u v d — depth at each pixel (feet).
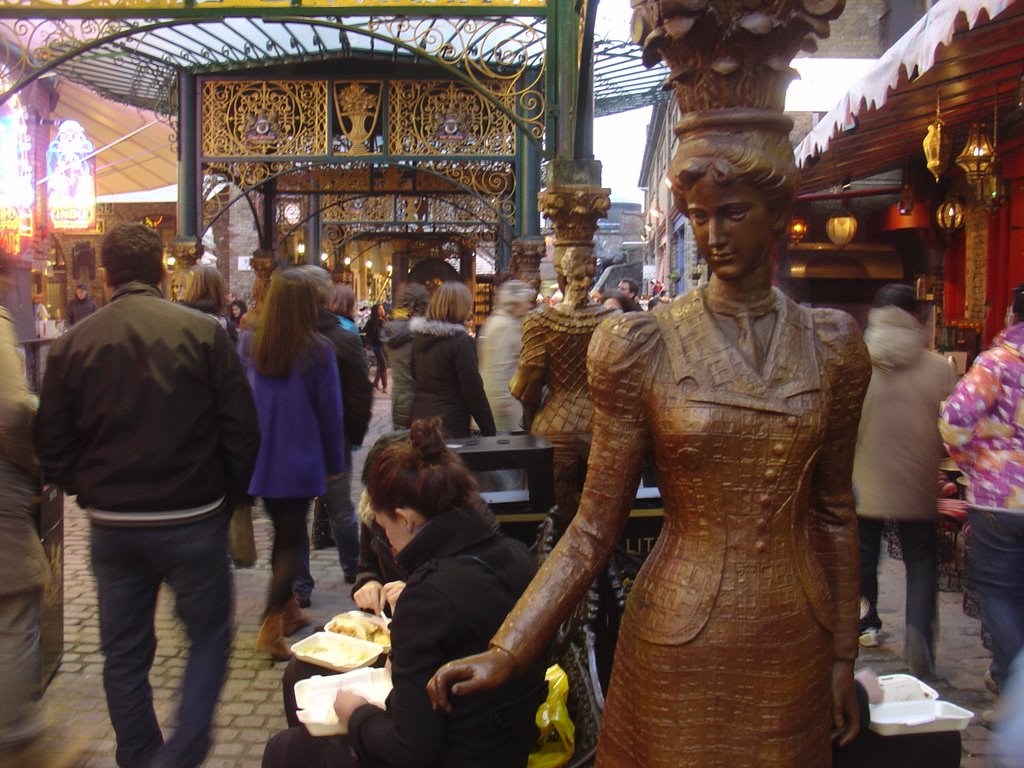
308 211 52.80
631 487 5.91
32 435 9.57
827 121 21.88
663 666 5.67
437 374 18.22
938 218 34.12
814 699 5.75
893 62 17.11
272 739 8.25
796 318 5.82
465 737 7.01
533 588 5.91
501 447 13.21
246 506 14.64
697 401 5.56
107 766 11.04
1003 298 30.99
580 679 9.33
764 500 5.55
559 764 8.90
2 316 9.55
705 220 5.57
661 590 5.78
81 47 22.40
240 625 15.92
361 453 32.63
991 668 11.55
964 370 28.86
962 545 18.48
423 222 52.70
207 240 68.85
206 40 29.37
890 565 19.72
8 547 9.21
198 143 31.35
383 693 8.61
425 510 7.34
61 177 49.70
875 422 13.51
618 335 5.79
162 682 13.66
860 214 41.19
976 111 25.18
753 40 5.35
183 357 9.86
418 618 6.97
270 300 14.23
